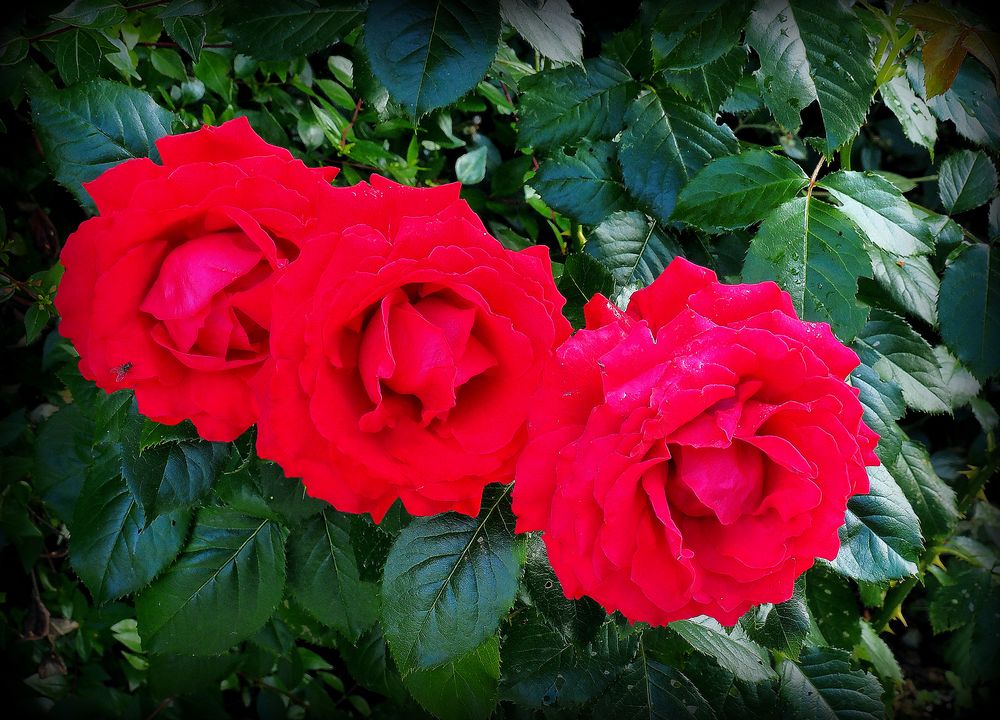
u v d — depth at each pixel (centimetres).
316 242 31
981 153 46
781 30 38
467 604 37
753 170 40
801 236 39
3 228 49
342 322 30
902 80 43
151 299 32
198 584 45
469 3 36
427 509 33
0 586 61
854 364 33
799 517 31
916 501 49
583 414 32
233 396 32
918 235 40
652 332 35
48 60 48
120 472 43
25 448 56
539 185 45
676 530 30
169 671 52
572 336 33
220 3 40
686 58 38
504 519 38
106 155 40
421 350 30
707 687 47
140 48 50
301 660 63
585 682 44
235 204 32
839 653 48
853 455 31
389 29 36
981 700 87
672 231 44
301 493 39
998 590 64
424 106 36
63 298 33
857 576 41
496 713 48
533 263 32
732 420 31
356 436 31
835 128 38
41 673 61
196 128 47
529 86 44
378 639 52
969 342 42
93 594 43
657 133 43
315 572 45
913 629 98
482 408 31
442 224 31
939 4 38
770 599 32
